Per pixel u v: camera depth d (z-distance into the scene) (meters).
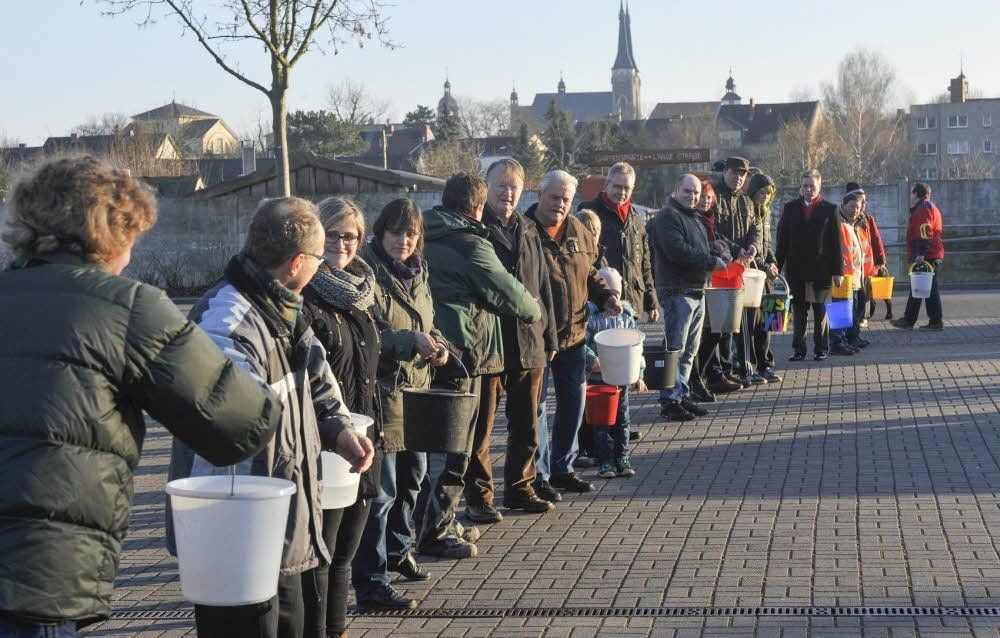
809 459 8.79
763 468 8.53
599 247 8.82
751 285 11.92
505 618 5.43
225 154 119.19
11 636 2.70
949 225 28.92
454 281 6.55
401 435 5.55
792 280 14.45
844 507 7.25
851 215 15.90
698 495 7.75
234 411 3.04
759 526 6.88
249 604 3.51
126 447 2.90
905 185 28.86
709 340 11.55
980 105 139.38
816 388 12.33
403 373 5.60
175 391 2.94
